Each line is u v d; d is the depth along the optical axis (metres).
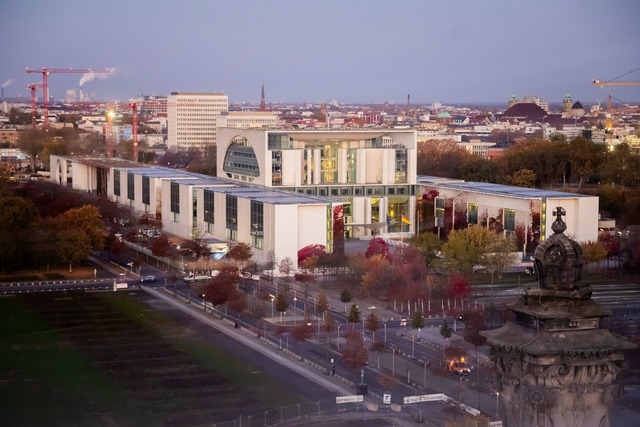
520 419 58.78
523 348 57.62
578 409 57.56
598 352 56.81
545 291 58.62
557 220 60.06
